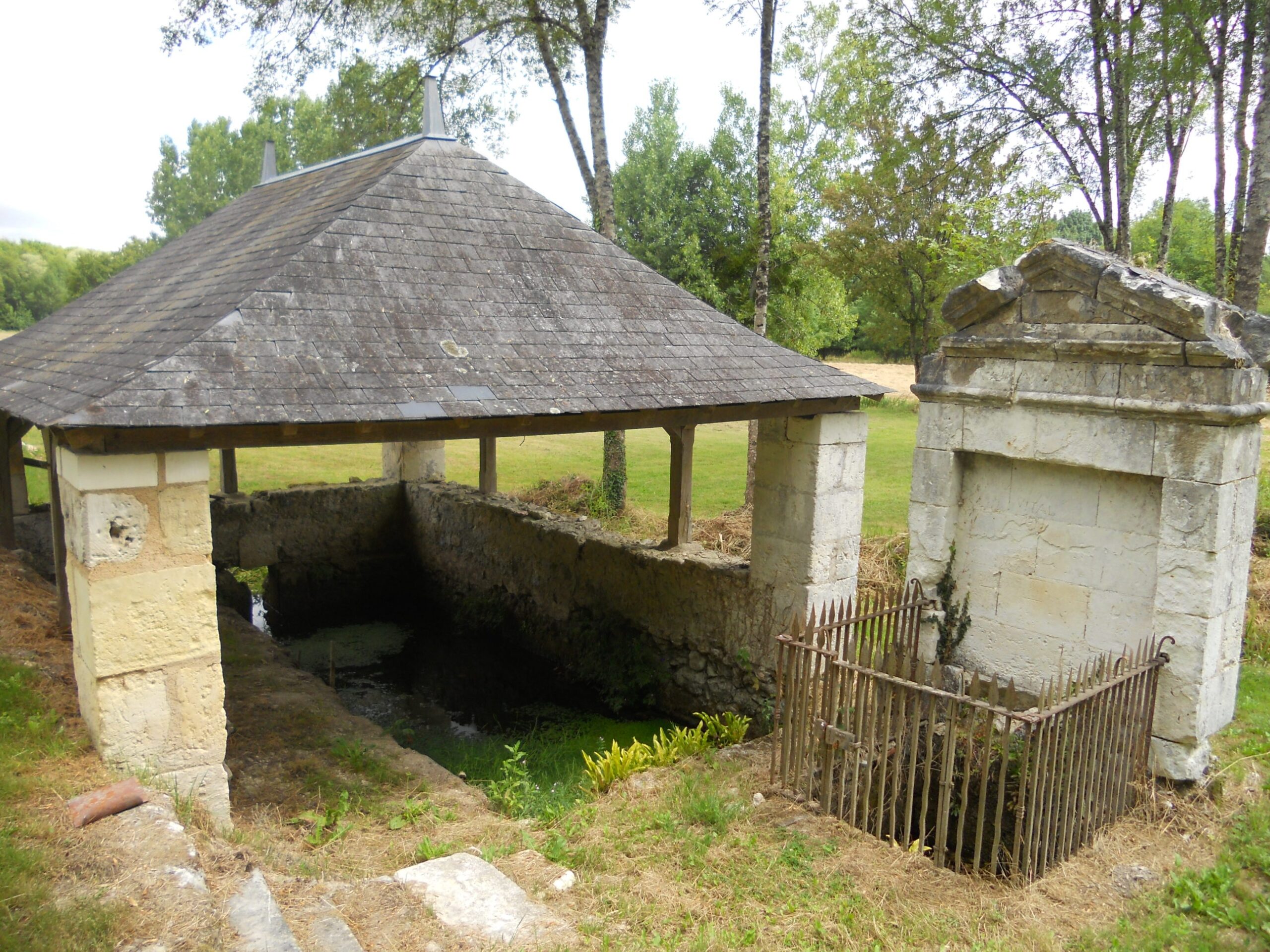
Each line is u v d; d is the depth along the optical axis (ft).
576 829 15.75
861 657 17.69
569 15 42.78
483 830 16.19
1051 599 17.90
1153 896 13.10
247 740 20.74
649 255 78.84
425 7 41.50
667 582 29.37
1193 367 15.12
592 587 32.71
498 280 20.71
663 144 86.99
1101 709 14.37
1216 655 15.71
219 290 19.19
